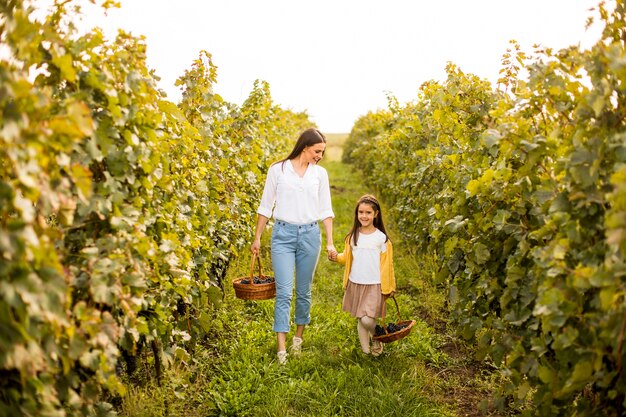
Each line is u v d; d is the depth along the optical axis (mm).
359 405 3570
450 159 4949
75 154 2326
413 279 6410
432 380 3943
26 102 1814
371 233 4367
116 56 2676
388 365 4156
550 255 2416
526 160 2867
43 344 2006
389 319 5234
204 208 4688
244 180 6750
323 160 31703
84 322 2203
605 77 2369
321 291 6219
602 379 2281
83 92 2381
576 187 2357
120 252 2529
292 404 3656
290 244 4344
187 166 4215
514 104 3158
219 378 3834
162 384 3463
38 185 1888
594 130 2309
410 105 8625
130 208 2645
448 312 5324
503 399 3035
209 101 5137
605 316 2113
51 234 2004
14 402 1956
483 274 3549
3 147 1769
